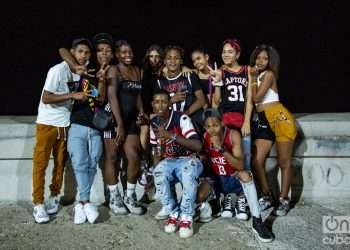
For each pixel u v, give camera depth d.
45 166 4.59
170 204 4.50
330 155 5.10
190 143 4.39
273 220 4.70
